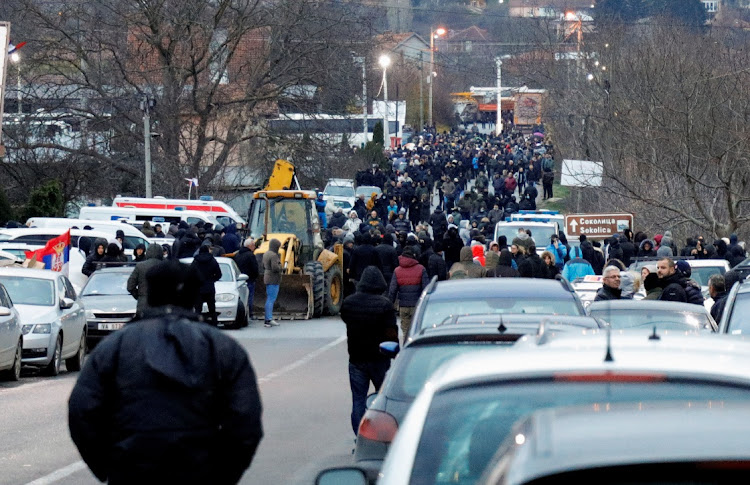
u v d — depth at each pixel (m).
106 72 141.38
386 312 31.94
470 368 12.09
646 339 12.46
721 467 6.90
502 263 53.28
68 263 72.81
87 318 63.88
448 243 83.94
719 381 10.70
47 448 33.59
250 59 145.62
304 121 146.25
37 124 141.50
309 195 86.81
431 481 11.48
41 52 137.88
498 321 22.39
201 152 145.12
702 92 99.69
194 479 14.00
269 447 33.59
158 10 139.00
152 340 14.28
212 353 14.28
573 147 150.00
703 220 108.62
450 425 11.69
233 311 73.25
